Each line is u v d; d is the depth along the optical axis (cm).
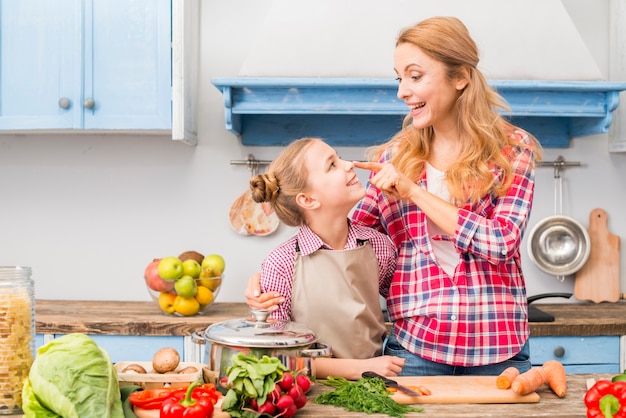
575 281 272
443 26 150
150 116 245
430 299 154
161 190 275
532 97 239
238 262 273
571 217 275
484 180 149
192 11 264
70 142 275
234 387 108
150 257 275
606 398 105
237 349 119
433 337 153
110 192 275
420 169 161
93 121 245
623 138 264
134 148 275
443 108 153
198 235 274
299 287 149
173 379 130
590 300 271
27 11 245
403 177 145
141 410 113
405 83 152
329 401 119
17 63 245
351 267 149
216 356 121
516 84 233
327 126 272
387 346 166
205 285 238
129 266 275
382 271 159
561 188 275
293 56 240
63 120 245
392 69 239
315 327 148
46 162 276
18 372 119
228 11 273
